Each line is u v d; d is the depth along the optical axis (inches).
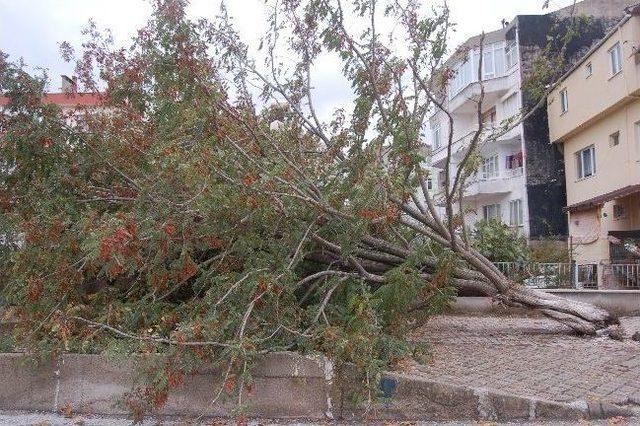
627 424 196.2
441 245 337.4
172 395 218.8
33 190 305.3
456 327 394.9
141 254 235.8
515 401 206.7
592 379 242.7
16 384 228.2
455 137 1107.3
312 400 216.2
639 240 678.5
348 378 216.4
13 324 298.5
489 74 999.0
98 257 207.2
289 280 255.1
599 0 924.6
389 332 274.2
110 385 223.1
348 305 255.9
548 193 934.4
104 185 317.4
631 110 717.9
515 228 748.6
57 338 233.6
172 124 276.1
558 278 521.3
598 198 748.6
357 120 309.3
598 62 768.3
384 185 268.1
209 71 290.2
